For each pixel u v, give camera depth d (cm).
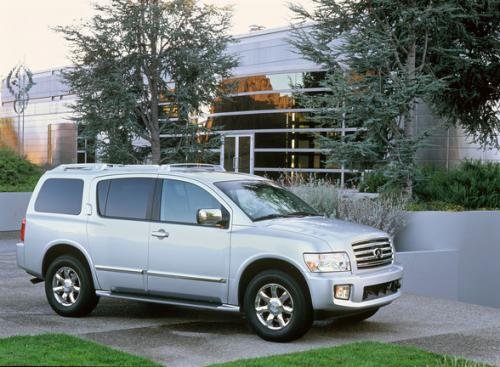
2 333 870
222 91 2623
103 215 969
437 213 1532
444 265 1496
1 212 2148
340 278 823
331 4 1809
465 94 2052
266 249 848
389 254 916
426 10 1711
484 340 886
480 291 1566
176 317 1002
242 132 3275
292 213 940
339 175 2861
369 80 1734
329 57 1802
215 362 750
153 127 2566
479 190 1716
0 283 1279
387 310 1092
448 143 2586
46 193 1030
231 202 894
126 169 984
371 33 1733
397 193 1675
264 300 854
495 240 1596
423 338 889
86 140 2555
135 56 2494
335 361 721
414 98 1738
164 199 935
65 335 811
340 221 946
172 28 2488
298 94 1833
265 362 713
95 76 2484
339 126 1781
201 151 2580
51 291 998
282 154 3117
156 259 920
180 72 2552
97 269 963
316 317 840
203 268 888
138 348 809
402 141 1688
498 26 1956
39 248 1013
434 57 1978
